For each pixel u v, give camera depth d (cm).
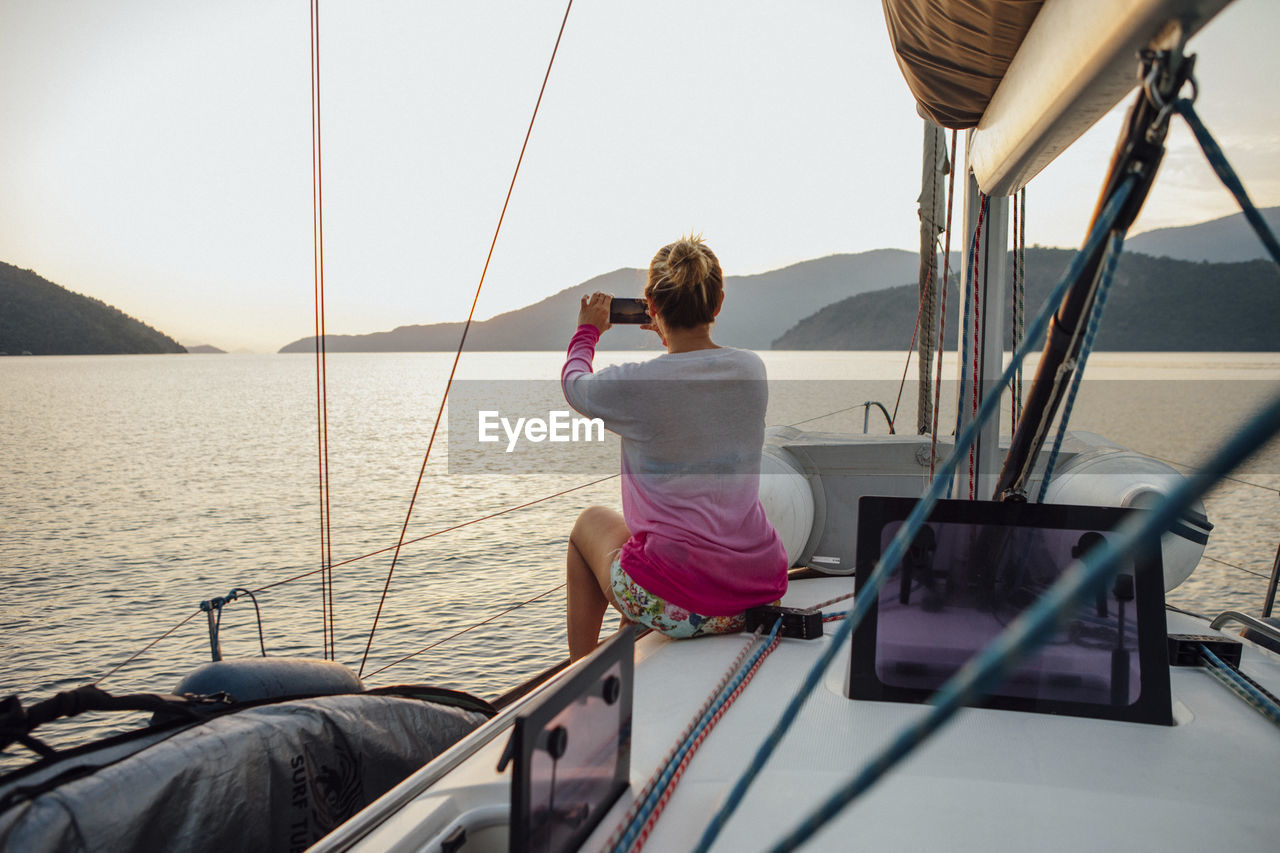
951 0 126
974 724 137
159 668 1151
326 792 130
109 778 104
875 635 151
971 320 195
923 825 104
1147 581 144
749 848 101
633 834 101
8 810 97
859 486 264
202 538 2453
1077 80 91
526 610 1210
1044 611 42
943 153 473
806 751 128
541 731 87
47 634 1423
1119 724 138
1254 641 187
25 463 4744
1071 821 105
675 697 154
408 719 147
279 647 1143
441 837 100
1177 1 62
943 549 152
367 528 2505
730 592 188
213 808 113
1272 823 106
